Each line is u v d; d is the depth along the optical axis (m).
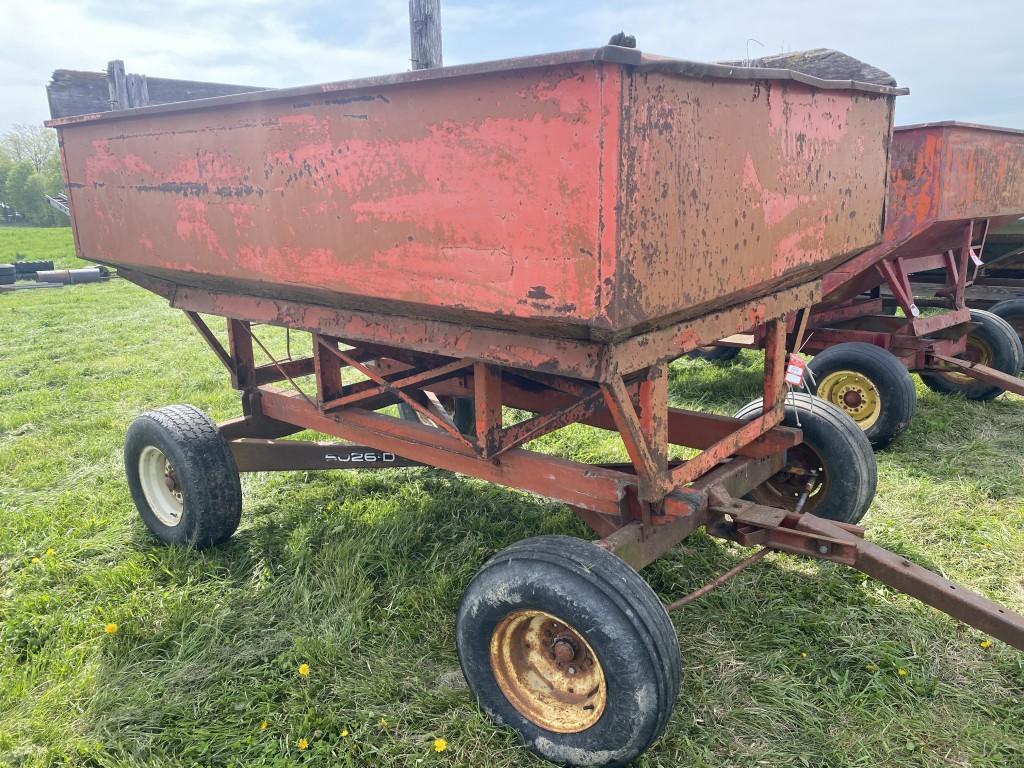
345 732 2.54
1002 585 3.37
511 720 2.51
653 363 2.32
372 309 2.76
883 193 3.31
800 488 3.68
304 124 2.49
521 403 3.82
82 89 8.76
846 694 2.70
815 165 2.73
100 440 5.68
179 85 8.41
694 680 2.77
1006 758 2.39
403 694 2.77
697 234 2.16
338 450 4.01
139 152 3.23
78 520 4.25
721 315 2.65
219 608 3.34
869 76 4.86
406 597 3.35
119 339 9.90
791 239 2.68
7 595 3.53
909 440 5.22
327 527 4.05
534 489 2.94
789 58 4.92
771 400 3.15
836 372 5.16
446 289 2.24
